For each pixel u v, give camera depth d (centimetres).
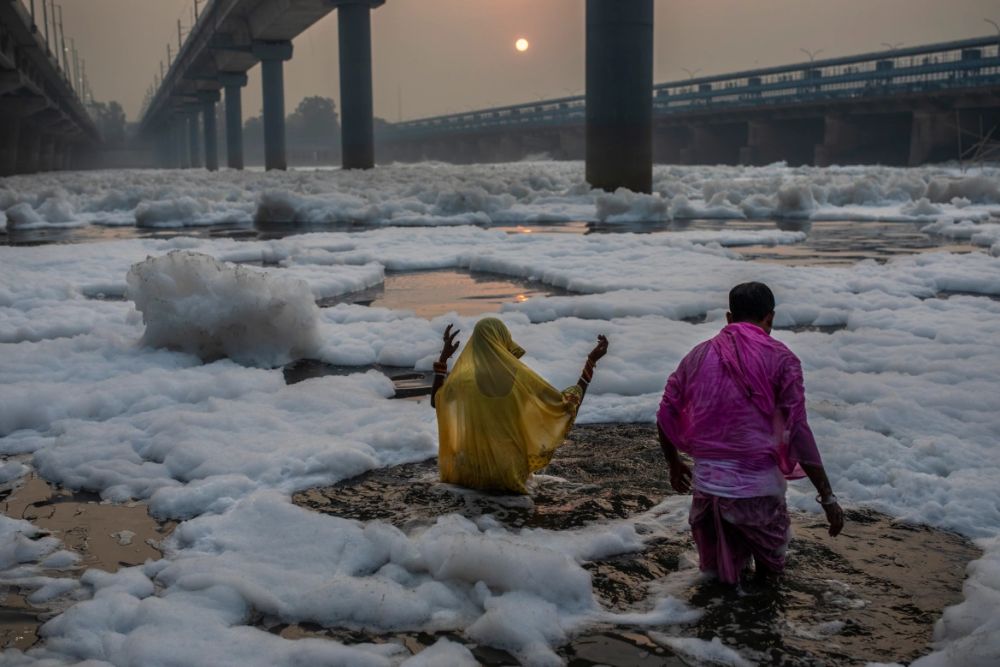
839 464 495
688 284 1115
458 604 361
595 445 558
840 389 636
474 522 441
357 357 779
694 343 770
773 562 373
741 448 367
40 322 912
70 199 2875
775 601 362
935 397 607
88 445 551
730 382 370
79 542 426
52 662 318
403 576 383
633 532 422
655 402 629
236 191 3053
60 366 742
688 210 2456
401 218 2361
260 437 558
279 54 7744
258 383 684
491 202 2523
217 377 690
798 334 827
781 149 9469
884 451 508
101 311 991
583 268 1290
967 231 1805
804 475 370
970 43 7444
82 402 630
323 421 599
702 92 10281
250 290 781
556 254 1484
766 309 395
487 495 480
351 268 1303
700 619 349
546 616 343
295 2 6359
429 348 786
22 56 6031
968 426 554
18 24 5181
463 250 1583
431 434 562
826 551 405
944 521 431
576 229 2141
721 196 2575
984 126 7075
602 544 408
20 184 4103
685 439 385
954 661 302
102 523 449
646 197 2381
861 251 1581
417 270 1402
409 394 682
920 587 372
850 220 2327
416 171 5134
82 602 356
